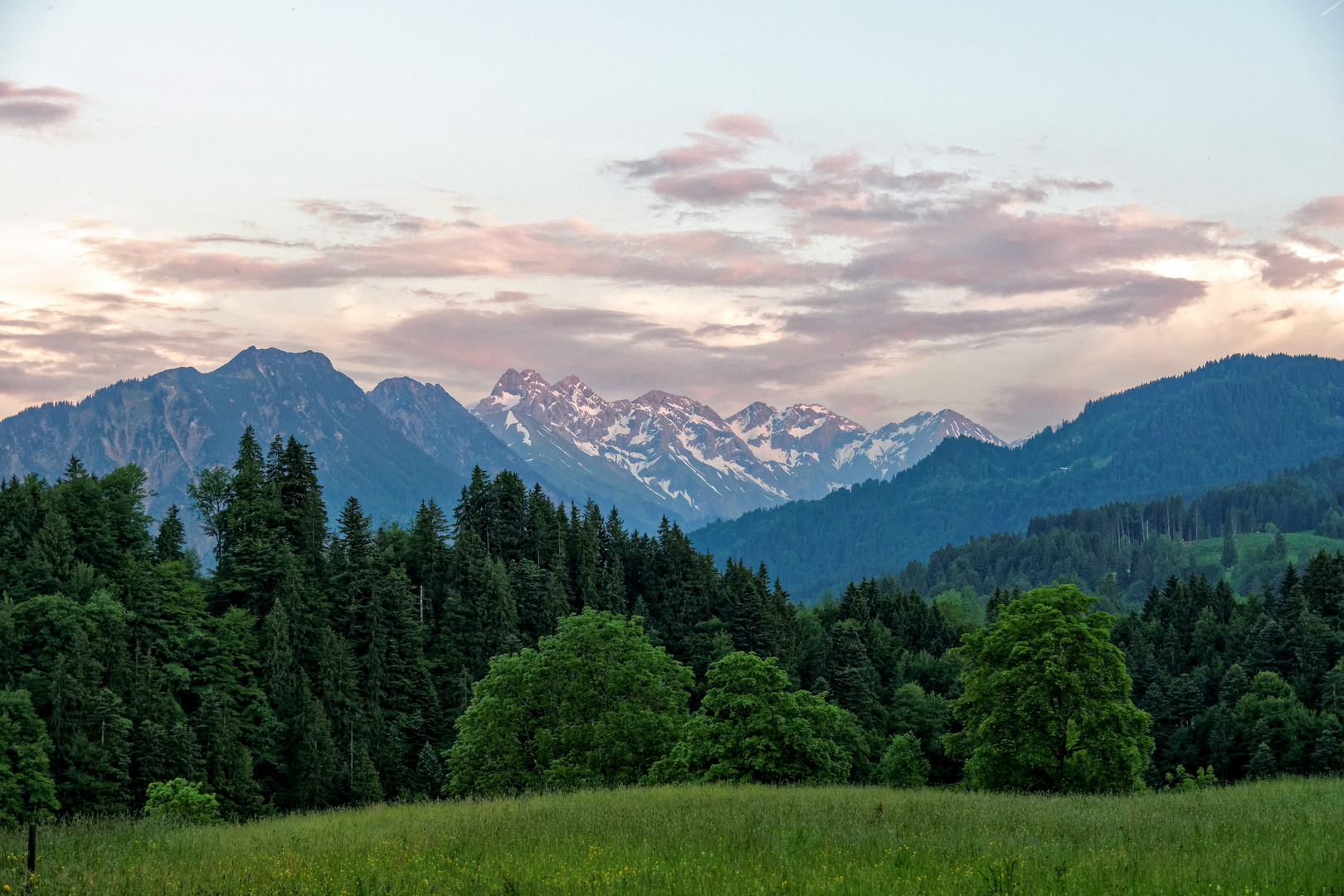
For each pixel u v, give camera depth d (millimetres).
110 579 95500
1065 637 55000
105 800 72500
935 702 116062
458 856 23297
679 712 77875
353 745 95000
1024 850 22094
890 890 18594
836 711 59094
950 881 19297
